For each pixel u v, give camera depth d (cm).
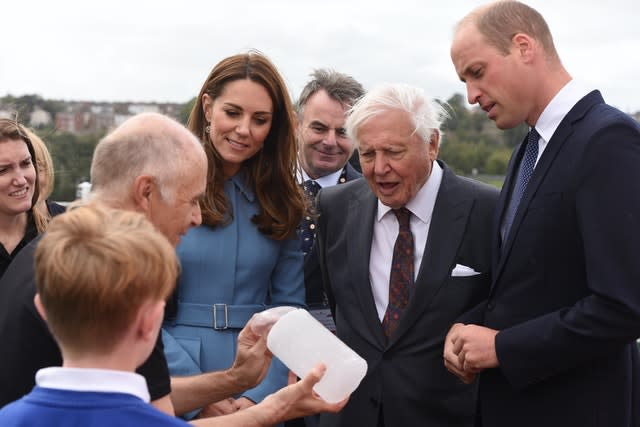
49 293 176
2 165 384
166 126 240
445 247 346
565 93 304
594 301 279
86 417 171
